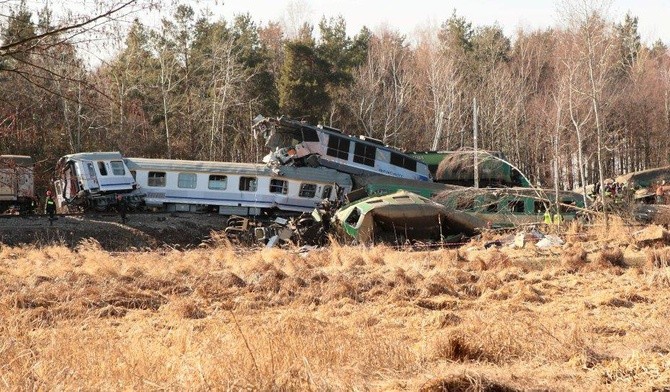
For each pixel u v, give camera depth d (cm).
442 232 4603
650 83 10031
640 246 3431
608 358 1372
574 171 8494
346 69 9381
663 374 1180
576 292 2514
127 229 4966
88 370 1277
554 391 1127
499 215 4922
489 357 1434
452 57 9781
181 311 2127
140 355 1358
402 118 9019
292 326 1742
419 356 1417
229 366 1187
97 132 6838
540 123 8525
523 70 10119
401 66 9856
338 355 1380
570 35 7906
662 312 2017
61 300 2280
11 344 1395
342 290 2425
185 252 3962
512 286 2570
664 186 6575
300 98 8550
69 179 5656
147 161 5841
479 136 9094
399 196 4681
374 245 4153
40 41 1053
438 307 2273
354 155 6172
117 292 2353
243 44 8850
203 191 5812
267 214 5844
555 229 4188
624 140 8856
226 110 8144
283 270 2866
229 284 2558
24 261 3450
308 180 5856
